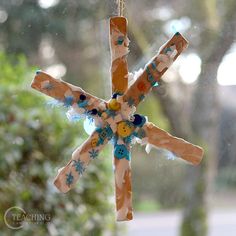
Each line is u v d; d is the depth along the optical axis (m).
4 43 1.05
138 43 0.89
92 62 1.13
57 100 0.56
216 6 1.01
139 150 0.88
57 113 0.96
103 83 0.94
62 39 1.06
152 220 1.40
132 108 0.57
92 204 1.01
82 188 0.98
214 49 0.97
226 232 1.47
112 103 0.57
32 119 0.96
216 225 1.47
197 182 1.24
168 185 1.23
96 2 0.88
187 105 1.15
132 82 0.57
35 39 1.05
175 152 0.58
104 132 0.57
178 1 1.04
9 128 0.95
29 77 0.97
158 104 1.09
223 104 1.16
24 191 0.94
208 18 1.00
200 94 1.12
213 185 1.30
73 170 0.56
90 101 0.56
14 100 0.96
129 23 0.89
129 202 0.57
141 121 0.57
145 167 1.12
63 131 0.96
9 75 0.99
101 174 1.00
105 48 0.82
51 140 0.97
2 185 0.93
